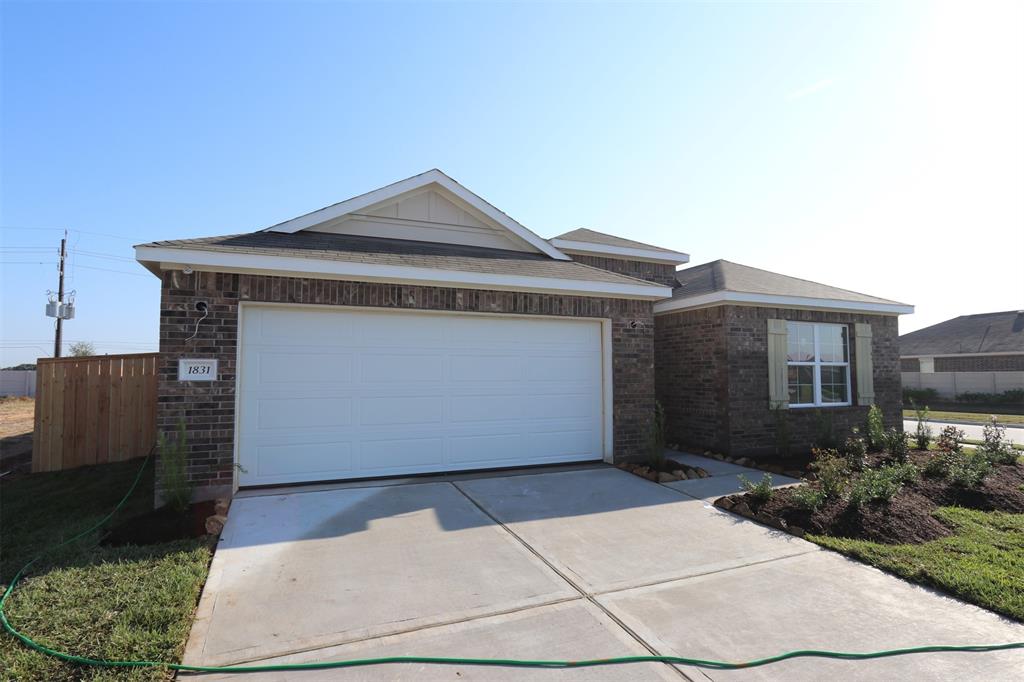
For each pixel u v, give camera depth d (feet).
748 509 20.11
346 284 23.12
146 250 19.67
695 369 34.83
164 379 20.24
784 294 33.78
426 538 17.03
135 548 15.62
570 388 28.17
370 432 23.98
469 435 25.88
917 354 108.99
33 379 103.09
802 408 35.04
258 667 10.05
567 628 11.73
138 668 9.81
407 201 30.48
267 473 22.31
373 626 11.66
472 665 10.30
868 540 17.42
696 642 11.21
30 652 10.20
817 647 11.10
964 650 11.05
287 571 14.40
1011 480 24.26
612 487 23.73
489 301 25.82
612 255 43.75
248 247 22.17
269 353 22.40
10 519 19.26
